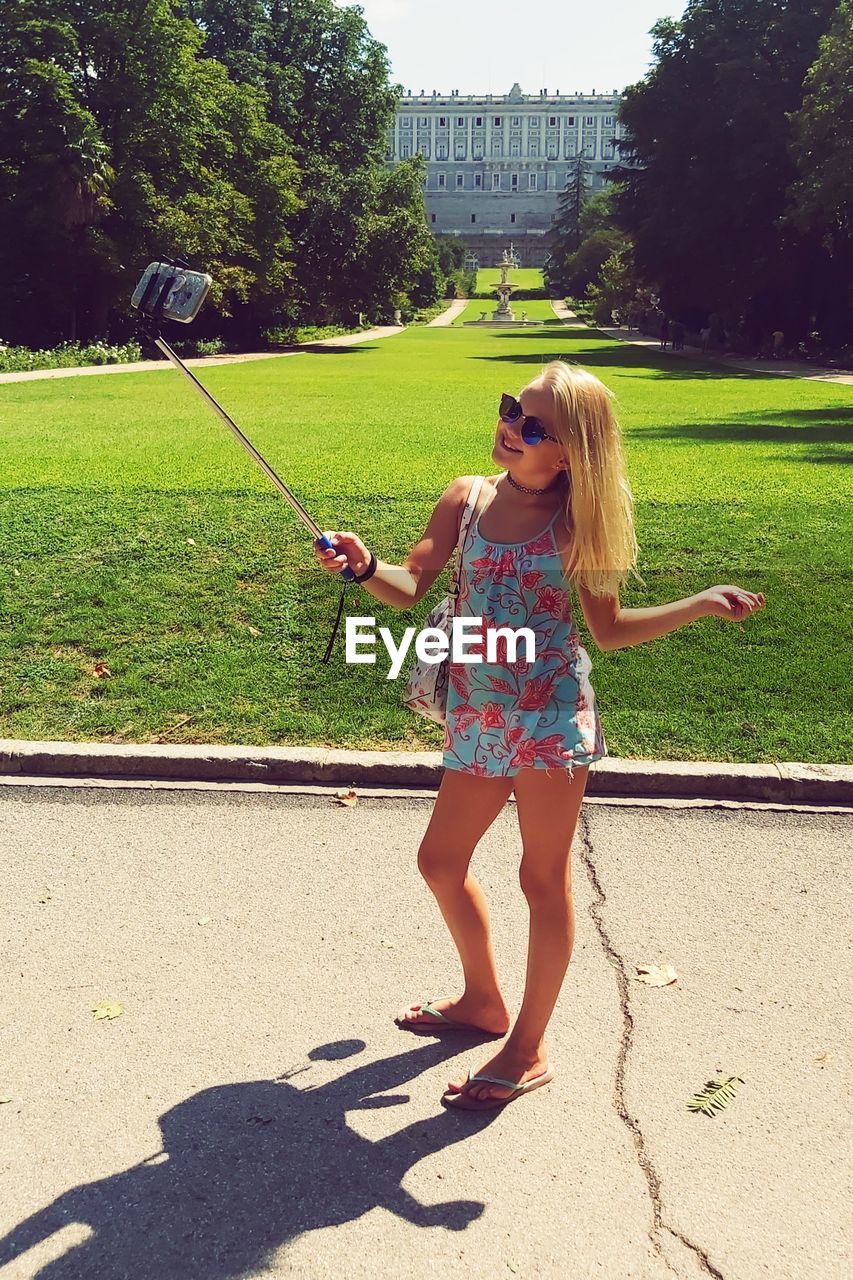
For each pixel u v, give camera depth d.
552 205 180.62
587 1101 3.29
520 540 3.16
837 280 54.72
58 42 46.28
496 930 4.24
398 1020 3.65
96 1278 2.63
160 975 3.90
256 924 4.25
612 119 178.75
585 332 86.38
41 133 46.34
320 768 5.68
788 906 4.45
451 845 3.37
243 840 5.00
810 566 8.65
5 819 5.21
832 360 47.75
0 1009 3.69
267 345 63.69
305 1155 3.05
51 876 4.64
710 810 5.38
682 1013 3.72
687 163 58.66
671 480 12.12
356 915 4.33
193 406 22.45
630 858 4.86
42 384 29.98
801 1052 3.52
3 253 48.44
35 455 13.72
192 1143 3.09
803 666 6.95
